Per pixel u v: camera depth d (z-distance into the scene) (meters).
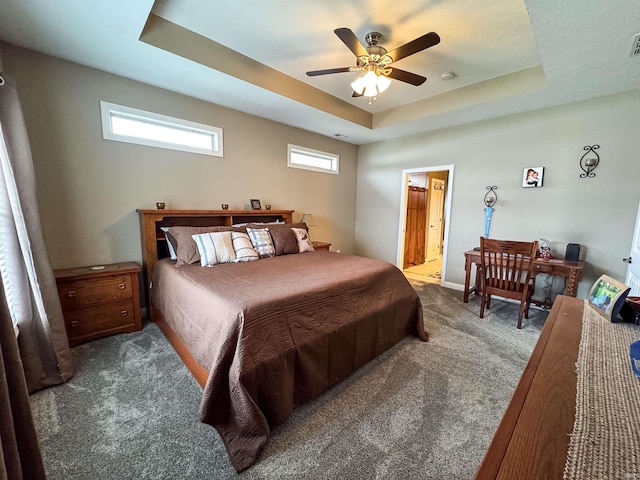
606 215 3.04
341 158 5.27
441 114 3.66
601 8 1.68
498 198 3.81
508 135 3.67
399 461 1.38
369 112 4.34
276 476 1.30
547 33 1.93
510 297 2.97
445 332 2.80
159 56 2.39
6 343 0.92
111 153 2.80
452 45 2.51
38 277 1.86
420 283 4.64
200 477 1.29
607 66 2.35
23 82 2.32
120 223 2.90
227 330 1.51
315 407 1.75
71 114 2.56
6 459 0.84
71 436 1.49
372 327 2.22
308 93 3.46
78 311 2.38
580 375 0.76
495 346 2.52
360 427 1.59
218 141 3.55
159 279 2.61
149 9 1.85
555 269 2.96
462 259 4.23
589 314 1.17
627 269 2.90
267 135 4.07
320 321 1.85
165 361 2.17
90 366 2.11
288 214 4.18
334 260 2.95
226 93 3.15
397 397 1.85
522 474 0.48
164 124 3.15
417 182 6.35
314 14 2.17
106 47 2.27
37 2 1.75
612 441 0.54
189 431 1.54
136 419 1.61
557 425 0.59
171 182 3.22
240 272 2.37
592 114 3.07
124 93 2.81
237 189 3.81
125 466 1.33
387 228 5.24
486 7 2.03
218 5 2.09
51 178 2.50
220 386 1.47
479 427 1.60
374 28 2.31
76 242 2.66
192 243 2.70
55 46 2.27
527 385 0.72
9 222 1.77
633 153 2.86
